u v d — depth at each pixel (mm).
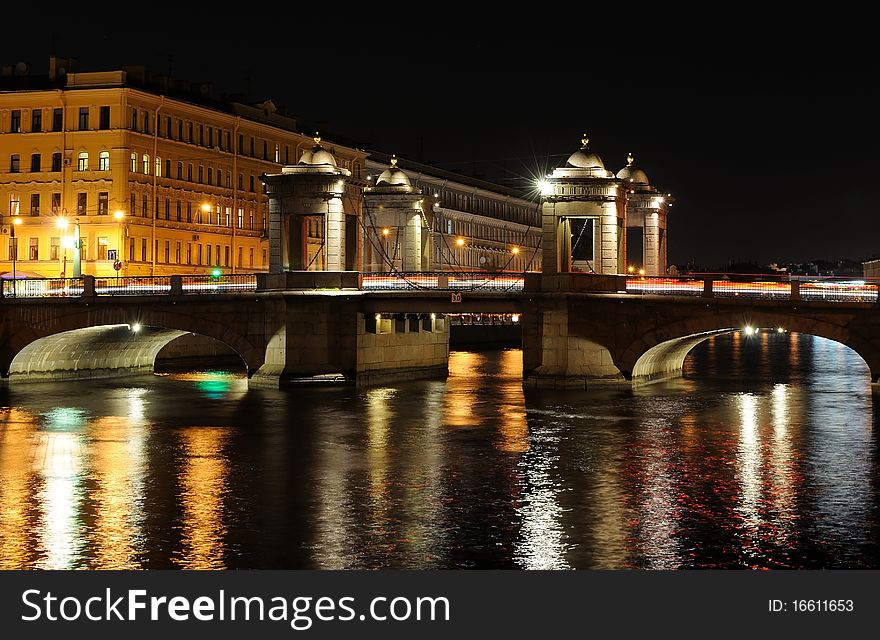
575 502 37281
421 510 36156
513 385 73938
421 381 77812
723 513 35750
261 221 118188
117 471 42688
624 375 68625
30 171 100312
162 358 93812
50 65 101688
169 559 30703
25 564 30328
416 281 71188
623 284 68812
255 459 45125
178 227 105062
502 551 31469
